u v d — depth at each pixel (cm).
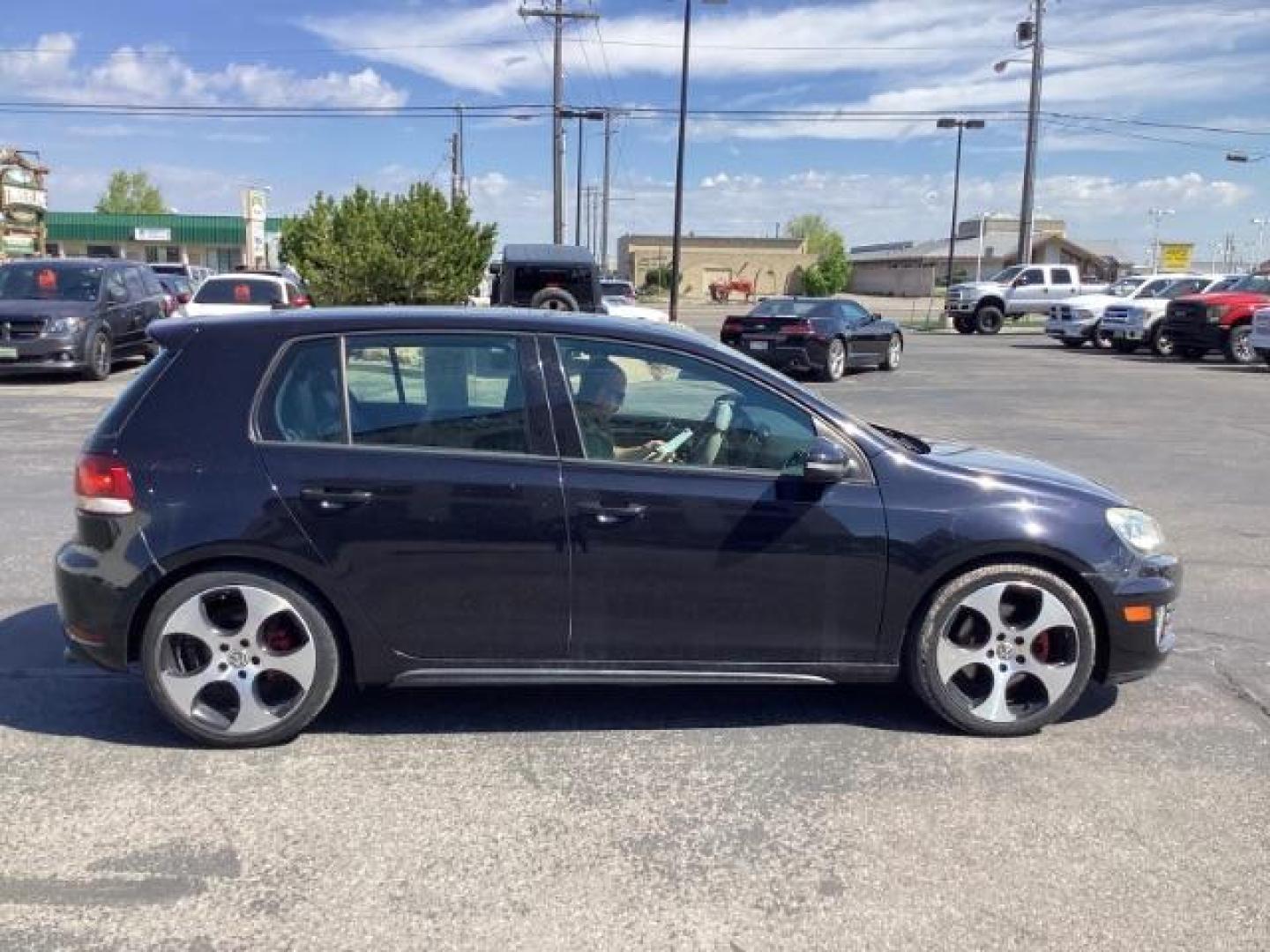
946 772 407
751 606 421
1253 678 508
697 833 362
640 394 425
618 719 454
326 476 408
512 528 411
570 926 309
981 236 5878
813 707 468
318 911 316
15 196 4012
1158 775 406
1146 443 1223
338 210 2272
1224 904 322
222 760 412
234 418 414
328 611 418
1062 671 434
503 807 378
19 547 707
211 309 1966
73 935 303
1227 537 791
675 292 3231
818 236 11425
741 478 420
